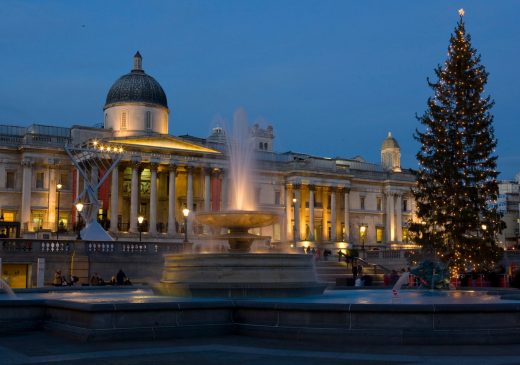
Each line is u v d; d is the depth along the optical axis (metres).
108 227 88.50
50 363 13.94
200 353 15.55
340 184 114.38
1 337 18.44
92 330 17.42
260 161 108.38
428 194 55.62
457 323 17.16
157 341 17.62
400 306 17.17
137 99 98.81
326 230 115.44
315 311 17.78
